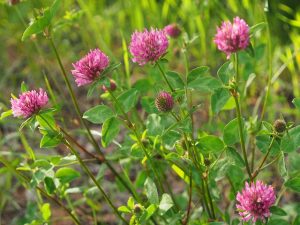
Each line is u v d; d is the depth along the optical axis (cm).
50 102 72
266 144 42
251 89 73
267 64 70
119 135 76
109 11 91
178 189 65
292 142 40
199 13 74
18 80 88
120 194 68
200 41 78
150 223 52
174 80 43
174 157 44
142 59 41
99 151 52
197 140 43
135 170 68
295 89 70
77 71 41
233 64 43
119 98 43
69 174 49
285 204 60
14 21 86
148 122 44
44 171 47
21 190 71
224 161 43
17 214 67
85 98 82
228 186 62
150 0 81
